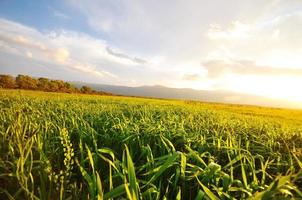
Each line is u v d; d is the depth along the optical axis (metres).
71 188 1.82
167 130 3.59
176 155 1.94
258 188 1.94
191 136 3.49
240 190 1.96
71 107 7.56
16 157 2.29
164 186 2.16
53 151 2.50
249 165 2.45
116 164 2.07
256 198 1.43
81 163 2.20
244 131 4.92
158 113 8.24
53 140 3.02
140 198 1.61
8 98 10.84
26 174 1.92
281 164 2.56
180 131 3.65
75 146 3.04
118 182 2.05
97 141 3.17
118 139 3.20
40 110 6.15
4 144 2.66
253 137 4.26
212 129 4.65
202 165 2.43
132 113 6.87
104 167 2.46
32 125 3.46
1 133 2.95
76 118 4.43
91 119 4.62
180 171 2.24
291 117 20.78
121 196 1.81
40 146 2.29
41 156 2.09
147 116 6.35
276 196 1.52
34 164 2.32
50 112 5.54
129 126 3.64
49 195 1.67
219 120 6.91
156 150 3.02
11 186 1.92
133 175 1.55
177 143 3.33
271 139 3.94
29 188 1.86
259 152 3.23
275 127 6.85
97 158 2.39
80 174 2.24
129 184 1.54
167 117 6.32
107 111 7.15
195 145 3.09
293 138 4.27
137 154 2.89
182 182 2.13
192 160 2.63
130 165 1.57
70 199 1.60
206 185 2.03
